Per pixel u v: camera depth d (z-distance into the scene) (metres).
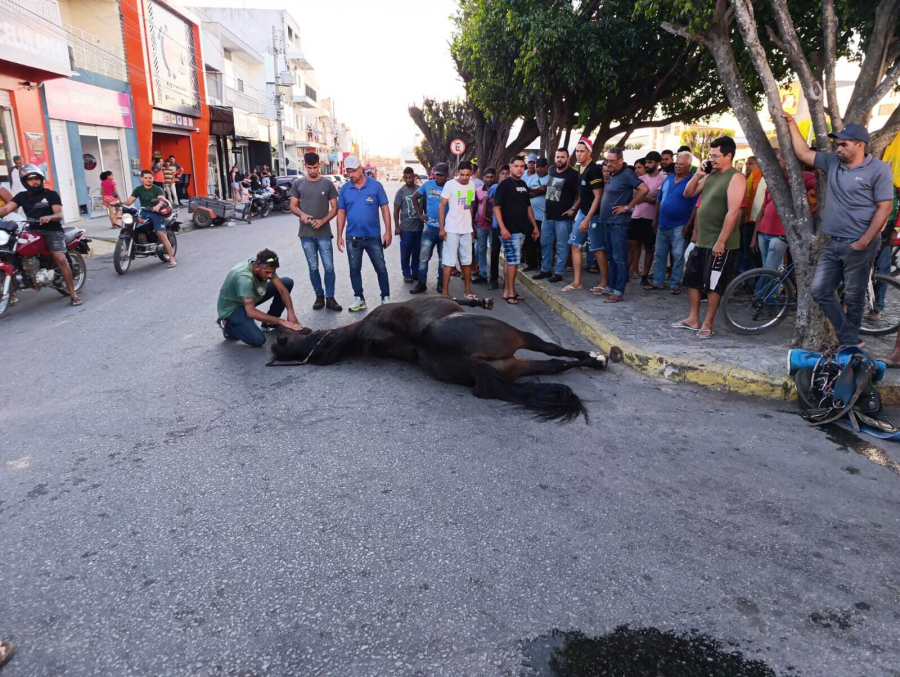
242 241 15.35
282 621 2.54
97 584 2.77
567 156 8.45
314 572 2.82
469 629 2.48
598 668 2.30
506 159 20.67
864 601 2.62
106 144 20.23
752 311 6.05
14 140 14.82
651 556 2.90
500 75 13.80
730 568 2.82
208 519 3.24
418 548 2.98
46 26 14.77
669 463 3.78
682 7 5.27
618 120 15.85
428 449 3.98
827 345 5.21
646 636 2.45
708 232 5.82
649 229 8.41
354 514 3.27
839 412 4.25
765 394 4.78
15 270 7.84
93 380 5.37
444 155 30.69
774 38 4.98
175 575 2.82
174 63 24.89
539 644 2.41
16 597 2.70
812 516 3.22
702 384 5.02
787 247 6.73
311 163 7.31
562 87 13.14
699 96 14.86
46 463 3.88
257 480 3.63
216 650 2.40
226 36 34.91
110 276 10.40
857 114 4.80
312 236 7.48
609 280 8.42
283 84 43.25
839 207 4.65
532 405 4.45
